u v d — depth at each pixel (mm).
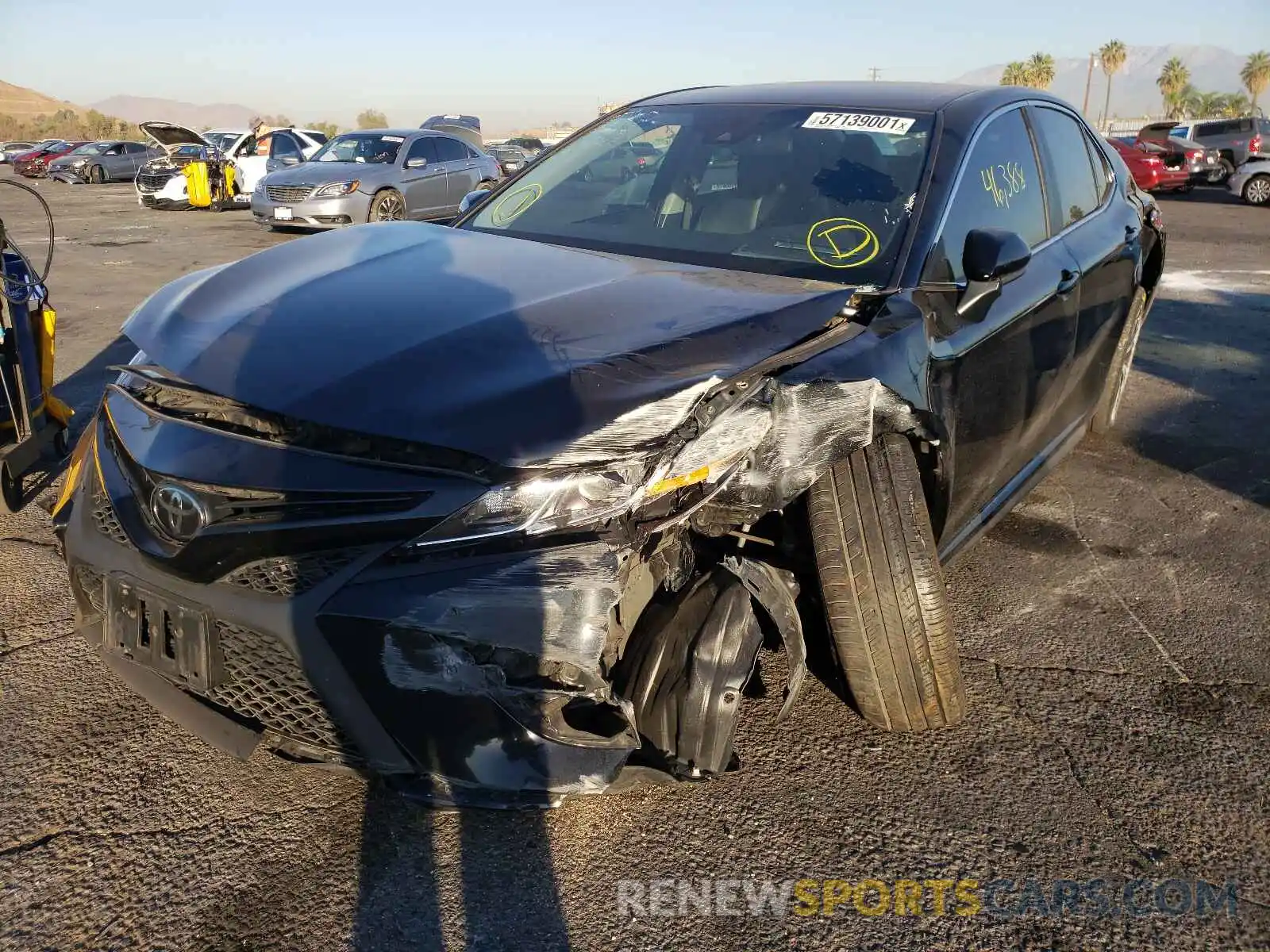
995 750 2539
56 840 2092
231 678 1929
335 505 1797
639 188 3242
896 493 2326
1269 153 24422
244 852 2086
